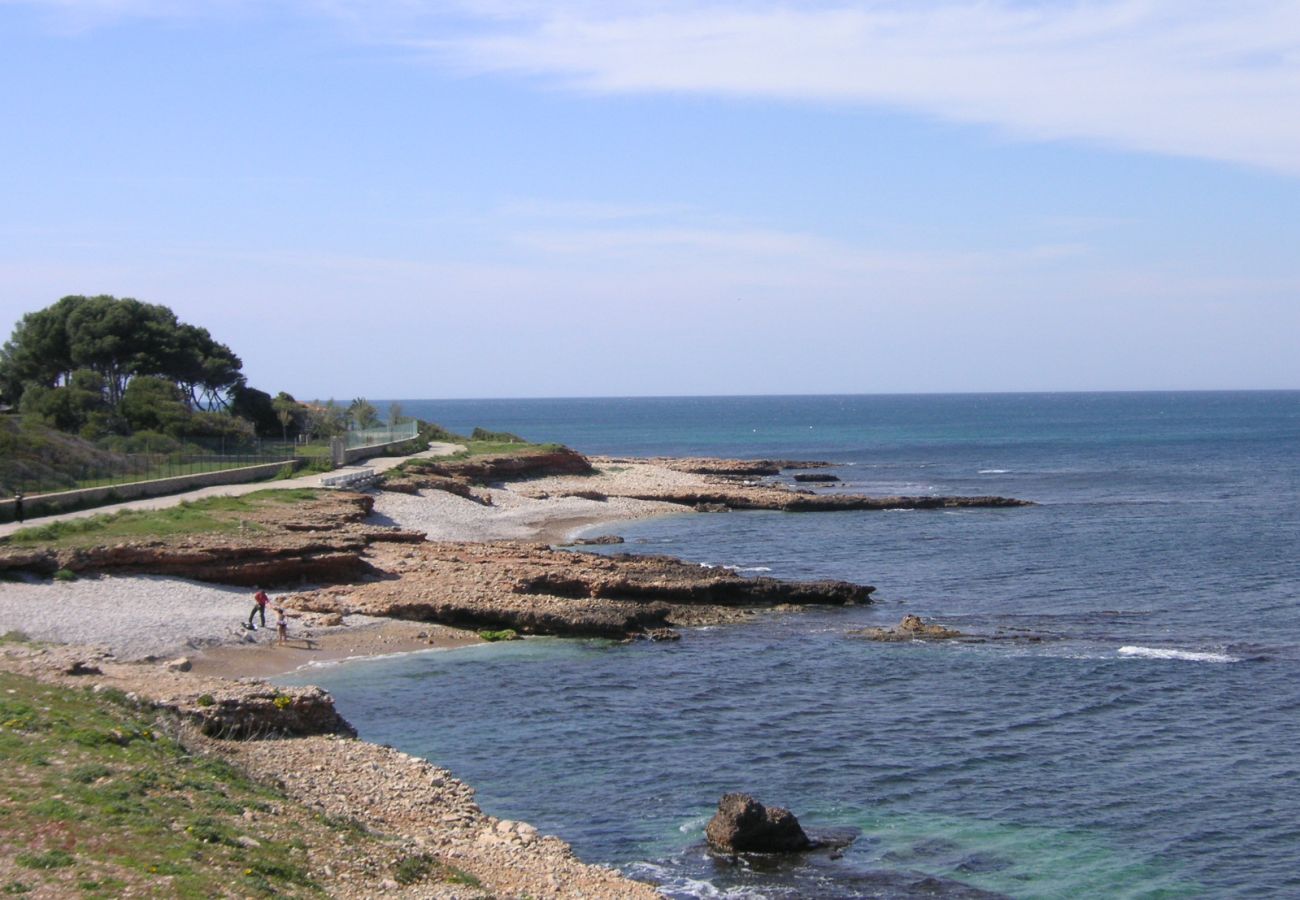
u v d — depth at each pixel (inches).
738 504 3823.8
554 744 1269.7
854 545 2960.1
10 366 3860.7
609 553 2758.4
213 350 4165.8
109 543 1829.5
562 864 902.4
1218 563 2640.3
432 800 993.5
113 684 1108.5
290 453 3356.3
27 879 591.2
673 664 1632.6
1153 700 1467.8
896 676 1581.0
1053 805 1111.0
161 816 721.0
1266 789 1155.3
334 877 720.3
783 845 998.4
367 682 1498.5
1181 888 937.5
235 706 1099.3
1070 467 5615.2
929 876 952.3
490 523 3120.1
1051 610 2076.8
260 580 1899.6
